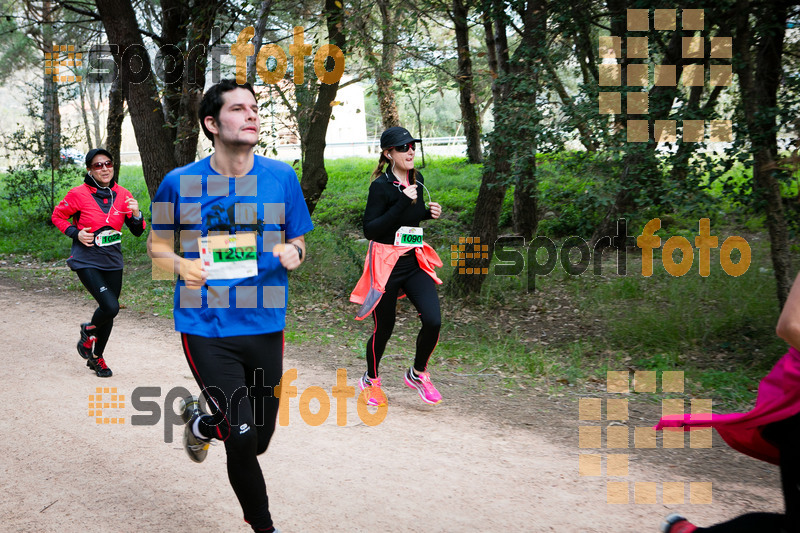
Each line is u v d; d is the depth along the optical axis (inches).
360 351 274.1
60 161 650.2
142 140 416.5
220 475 153.4
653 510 138.2
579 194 312.3
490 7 341.4
